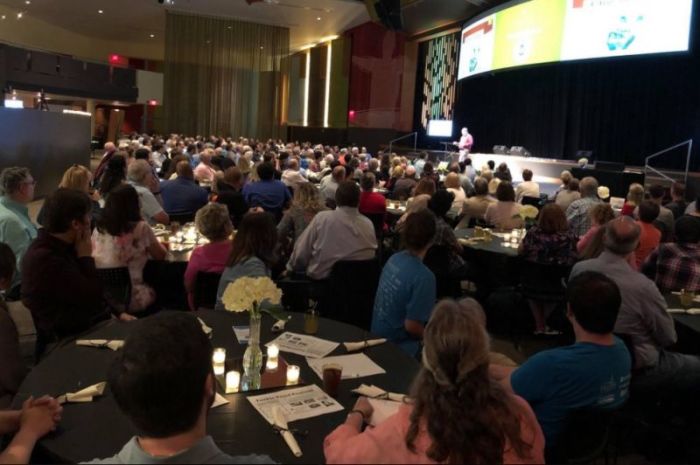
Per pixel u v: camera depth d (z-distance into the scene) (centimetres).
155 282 385
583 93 1291
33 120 974
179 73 2083
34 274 258
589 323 194
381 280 282
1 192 406
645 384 271
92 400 179
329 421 175
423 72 1862
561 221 424
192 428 108
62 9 1925
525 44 1072
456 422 117
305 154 1316
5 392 220
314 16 1878
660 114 1139
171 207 555
